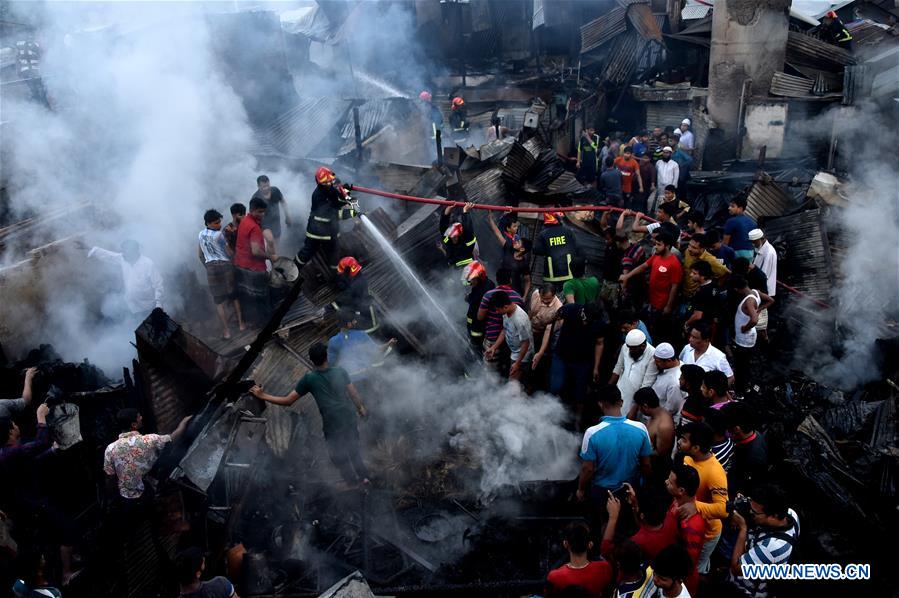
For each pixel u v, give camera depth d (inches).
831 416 263.6
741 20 553.9
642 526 175.8
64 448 245.9
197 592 163.2
